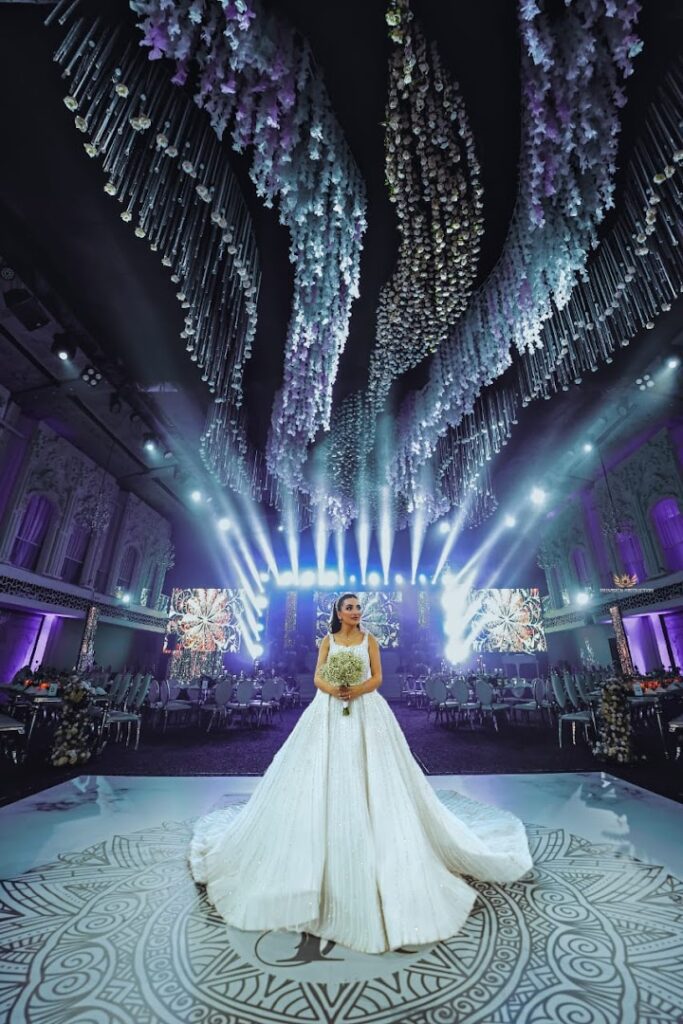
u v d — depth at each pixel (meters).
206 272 5.60
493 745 7.33
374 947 1.83
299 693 15.63
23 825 3.45
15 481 10.78
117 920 2.10
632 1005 1.53
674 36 3.61
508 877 2.43
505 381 9.38
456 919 2.00
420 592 19.55
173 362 8.84
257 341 8.07
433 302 6.17
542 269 5.24
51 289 7.02
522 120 4.16
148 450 12.99
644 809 3.73
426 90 3.72
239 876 2.20
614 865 2.66
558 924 2.03
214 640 18.86
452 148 4.10
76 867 2.70
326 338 6.89
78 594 13.16
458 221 4.82
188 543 20.03
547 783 4.71
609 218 5.23
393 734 2.54
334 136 4.16
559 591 17.56
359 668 2.53
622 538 13.90
